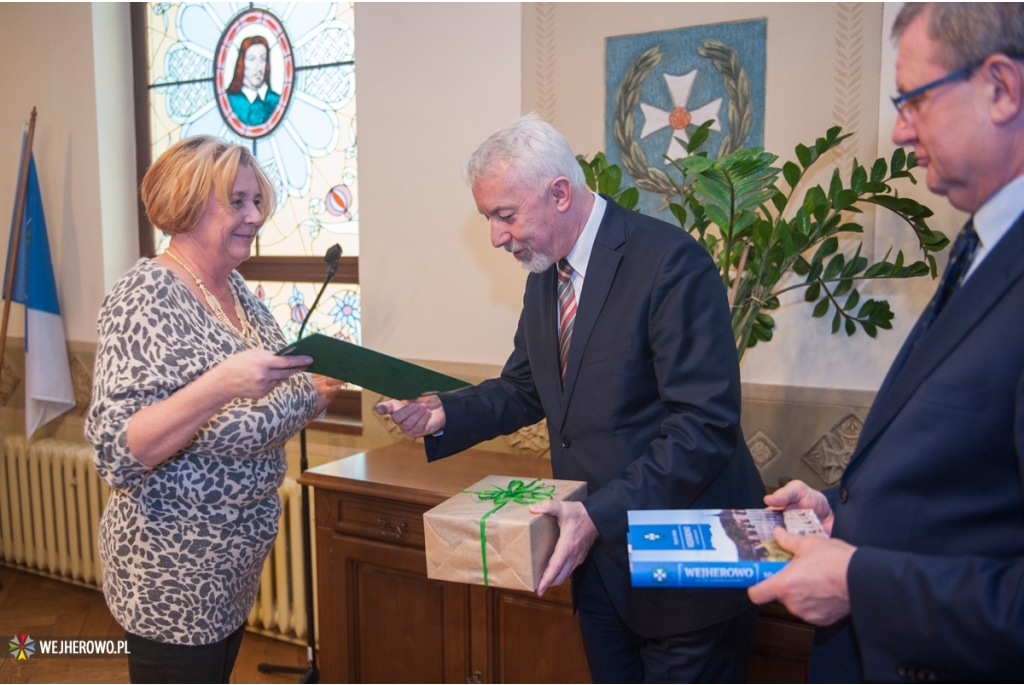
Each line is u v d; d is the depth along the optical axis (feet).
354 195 9.98
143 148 11.37
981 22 2.72
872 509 3.08
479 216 8.50
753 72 7.06
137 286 4.85
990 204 2.94
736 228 6.23
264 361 4.29
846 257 6.88
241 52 10.61
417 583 7.24
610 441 4.89
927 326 3.26
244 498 5.14
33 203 11.02
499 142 4.84
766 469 7.34
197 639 5.03
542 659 6.73
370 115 9.06
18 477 11.60
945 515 2.94
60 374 11.21
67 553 11.15
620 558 4.78
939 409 2.92
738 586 3.18
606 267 4.89
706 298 4.62
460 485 7.09
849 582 2.92
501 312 8.49
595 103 7.78
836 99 6.75
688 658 4.73
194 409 4.38
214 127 10.94
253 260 10.80
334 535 7.57
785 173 5.97
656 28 7.45
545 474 7.48
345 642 7.63
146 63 11.28
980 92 2.79
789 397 7.18
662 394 4.65
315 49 10.07
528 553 4.28
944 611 2.71
